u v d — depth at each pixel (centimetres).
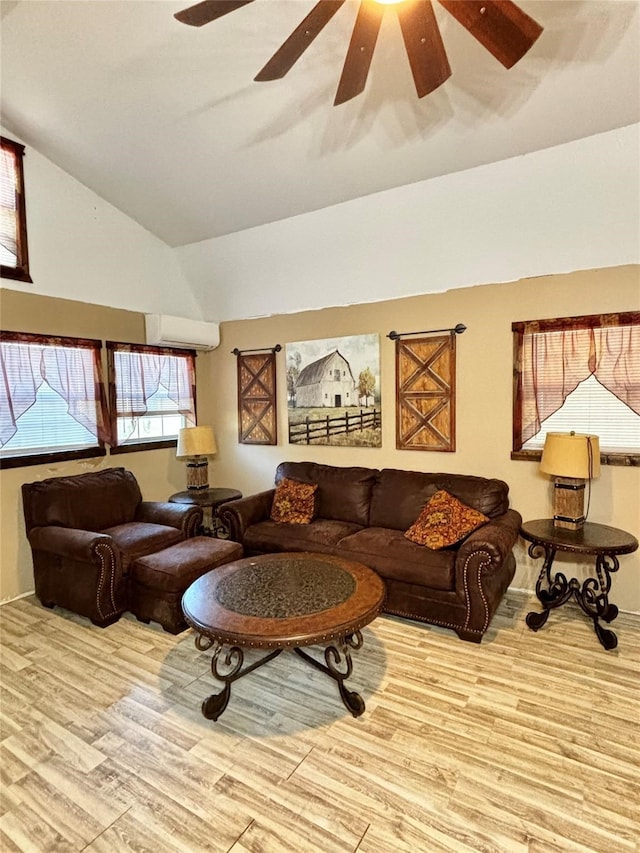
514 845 161
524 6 199
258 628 211
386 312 418
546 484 358
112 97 291
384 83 247
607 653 279
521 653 280
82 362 410
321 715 228
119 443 443
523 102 251
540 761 197
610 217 305
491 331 370
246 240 439
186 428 457
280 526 392
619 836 164
